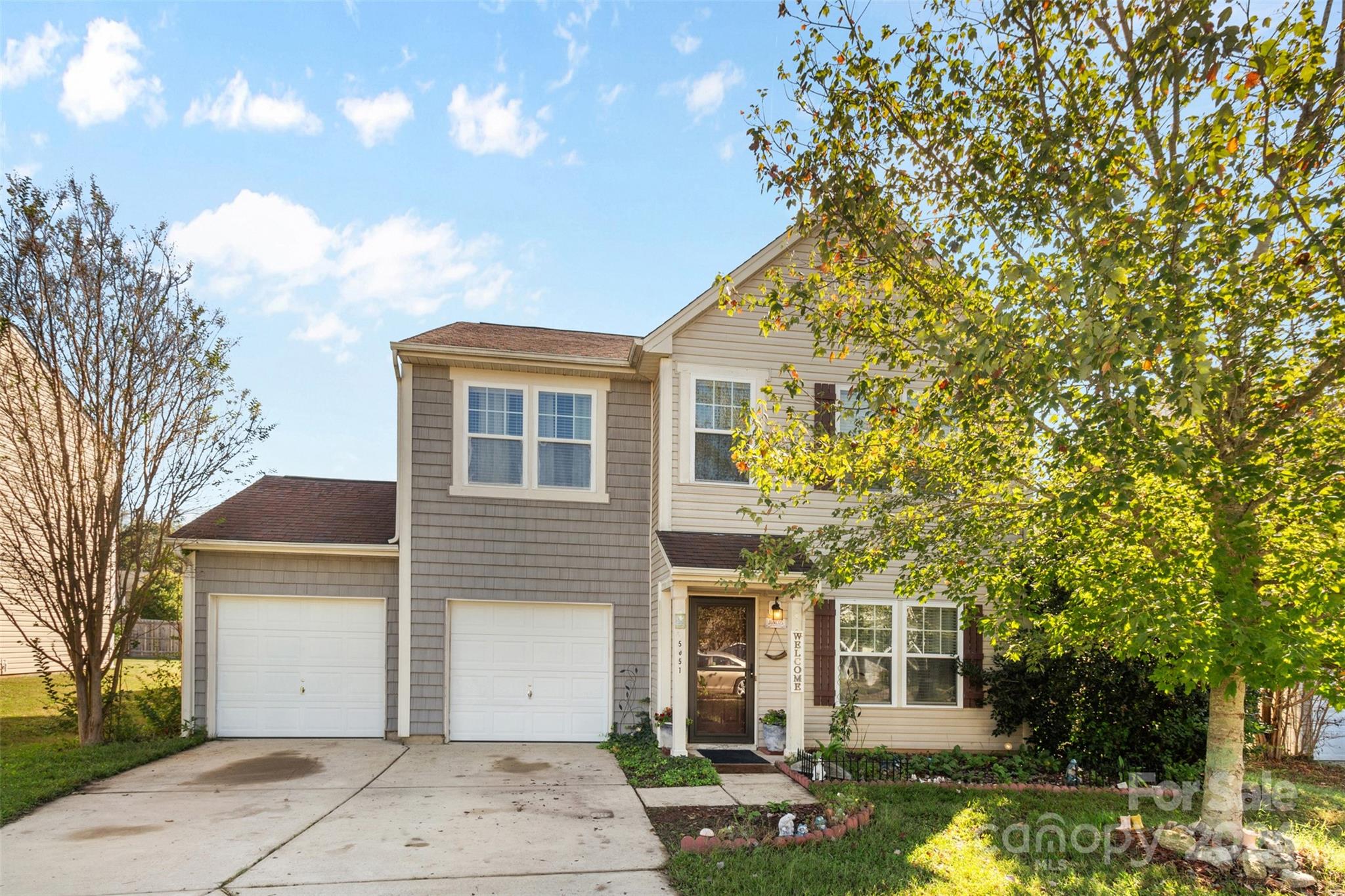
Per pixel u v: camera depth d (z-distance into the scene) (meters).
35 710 13.91
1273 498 5.55
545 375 12.48
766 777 9.34
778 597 10.46
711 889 5.52
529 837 6.81
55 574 11.15
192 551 11.84
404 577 11.76
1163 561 5.91
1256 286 5.37
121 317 11.59
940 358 5.77
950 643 11.73
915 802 8.30
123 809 7.73
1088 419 5.43
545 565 12.18
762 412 8.48
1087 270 5.01
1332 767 11.22
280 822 7.25
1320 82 4.81
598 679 12.16
